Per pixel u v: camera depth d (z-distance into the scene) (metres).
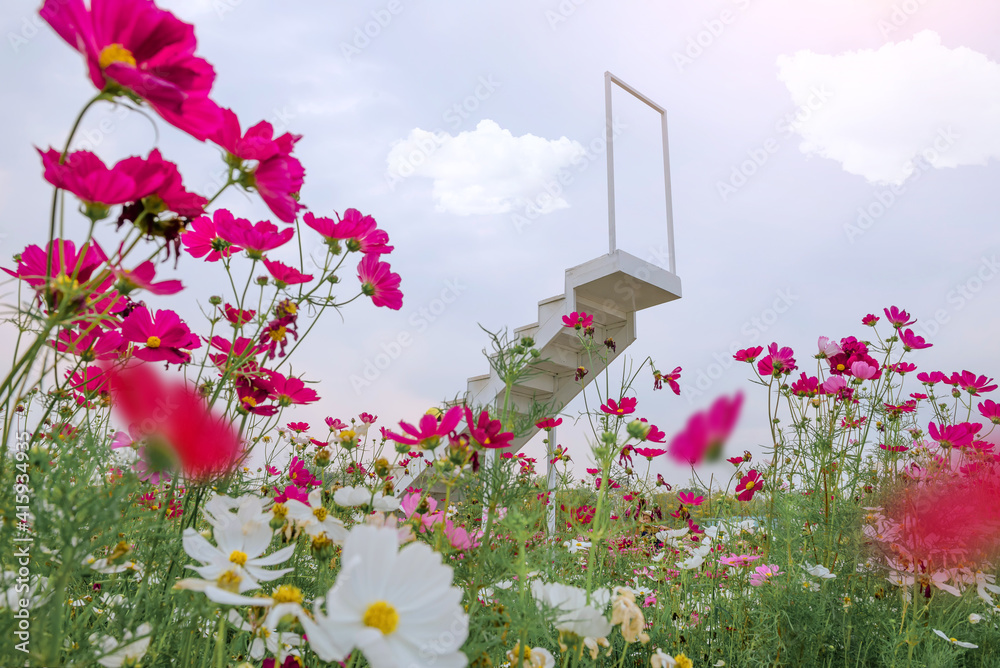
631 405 2.05
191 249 1.18
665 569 2.00
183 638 0.88
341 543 1.02
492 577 1.09
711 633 1.77
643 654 1.53
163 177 0.68
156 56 0.63
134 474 0.81
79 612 0.92
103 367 0.95
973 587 1.95
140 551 0.90
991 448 2.22
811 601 1.73
